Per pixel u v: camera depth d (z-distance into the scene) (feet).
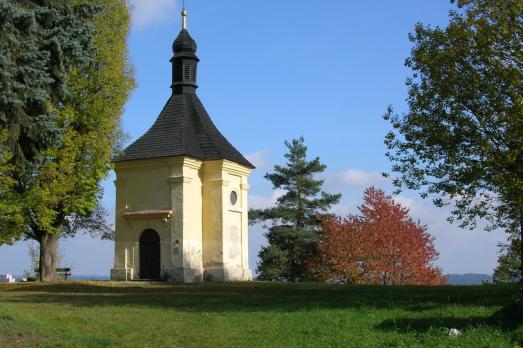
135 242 120.06
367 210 147.43
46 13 57.47
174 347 39.88
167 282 110.22
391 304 60.80
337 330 44.70
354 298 69.15
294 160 183.11
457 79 59.36
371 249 142.72
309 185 179.83
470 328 41.39
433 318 47.96
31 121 55.67
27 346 39.01
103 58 107.65
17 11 52.21
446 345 37.68
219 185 121.08
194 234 118.93
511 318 42.88
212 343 41.14
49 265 113.50
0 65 51.24
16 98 52.21
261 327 47.34
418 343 38.96
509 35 58.29
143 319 52.39
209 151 122.62
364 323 47.80
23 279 138.00
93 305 64.28
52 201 101.35
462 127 59.11
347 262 144.87
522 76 57.21
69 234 132.57
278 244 173.78
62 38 57.52
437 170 61.87
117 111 111.04
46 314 54.70
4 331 41.57
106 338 42.32
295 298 71.26
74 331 44.80
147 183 120.78
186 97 129.90
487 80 58.70
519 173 57.67
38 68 54.49
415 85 62.75
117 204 122.62
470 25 60.34
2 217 102.32
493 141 58.29
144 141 123.34
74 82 104.17
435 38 62.44
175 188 117.91
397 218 145.59
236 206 125.70
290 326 47.44
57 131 57.31
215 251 120.06
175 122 125.39
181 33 132.26
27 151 58.49
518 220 64.95
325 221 158.92
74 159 105.29
